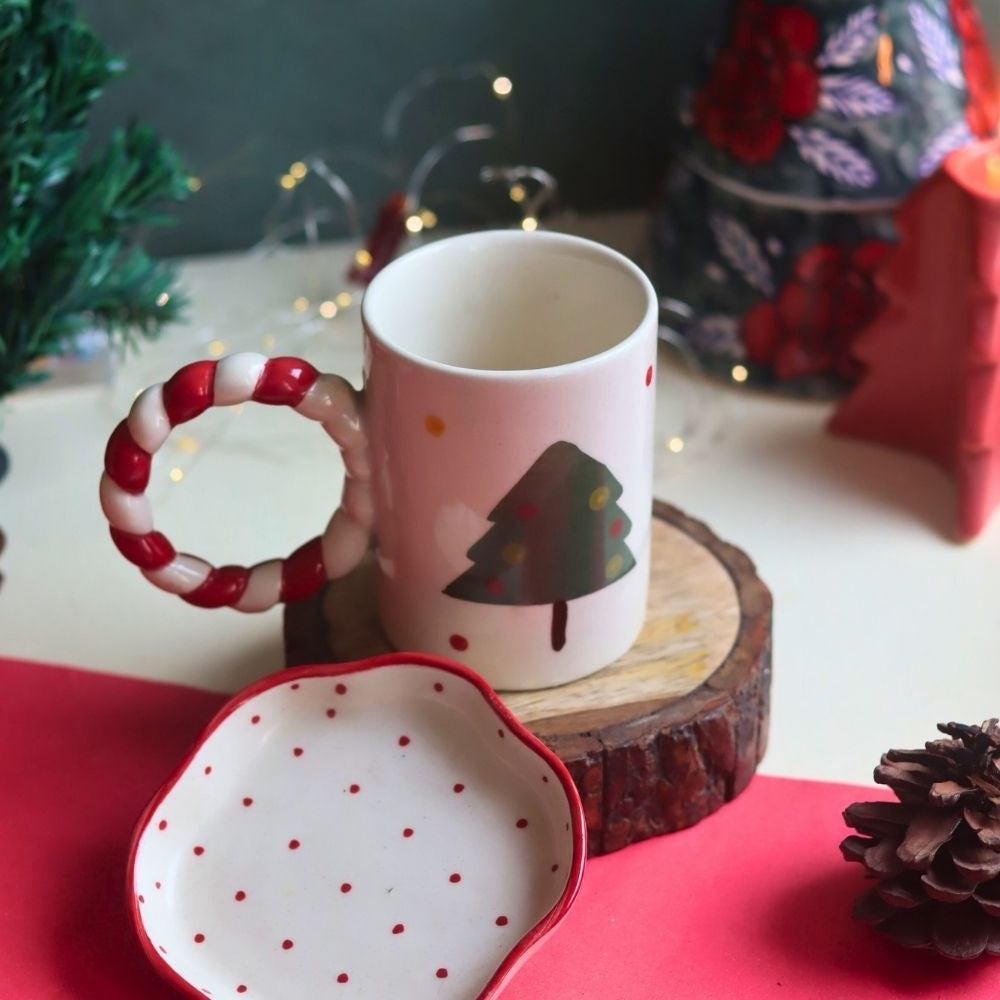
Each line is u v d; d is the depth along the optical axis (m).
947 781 0.56
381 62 0.86
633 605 0.61
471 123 0.89
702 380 0.81
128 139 0.73
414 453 0.57
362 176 0.90
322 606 0.64
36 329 0.71
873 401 0.76
